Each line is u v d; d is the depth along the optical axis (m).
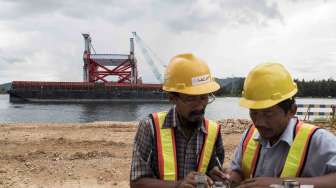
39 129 19.44
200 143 3.39
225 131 18.45
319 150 2.83
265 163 3.01
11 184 9.19
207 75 3.28
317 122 21.39
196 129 3.38
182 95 3.23
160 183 3.16
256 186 2.73
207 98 3.29
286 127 2.95
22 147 13.77
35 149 13.35
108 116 51.44
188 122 3.37
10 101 82.75
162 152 3.32
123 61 100.25
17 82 82.56
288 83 2.91
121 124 22.05
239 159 3.24
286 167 2.89
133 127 20.55
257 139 3.09
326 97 96.19
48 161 11.30
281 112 2.86
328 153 2.79
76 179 9.62
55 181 9.47
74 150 13.16
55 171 10.22
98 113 56.16
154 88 86.75
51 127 20.44
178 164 3.33
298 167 2.87
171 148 3.34
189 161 3.36
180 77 3.25
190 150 3.37
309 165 2.86
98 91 85.50
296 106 2.97
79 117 49.56
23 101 83.12
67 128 19.94
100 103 81.31
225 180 3.16
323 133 2.88
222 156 3.58
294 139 2.91
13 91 82.50
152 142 3.36
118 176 9.84
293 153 2.90
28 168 10.49
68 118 47.75
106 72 99.38
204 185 2.80
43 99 83.62
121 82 96.56
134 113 57.22
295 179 2.71
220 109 67.12
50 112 56.47
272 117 2.86
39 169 10.38
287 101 2.86
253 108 2.85
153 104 80.44
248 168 3.12
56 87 84.00
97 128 20.08
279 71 2.92
